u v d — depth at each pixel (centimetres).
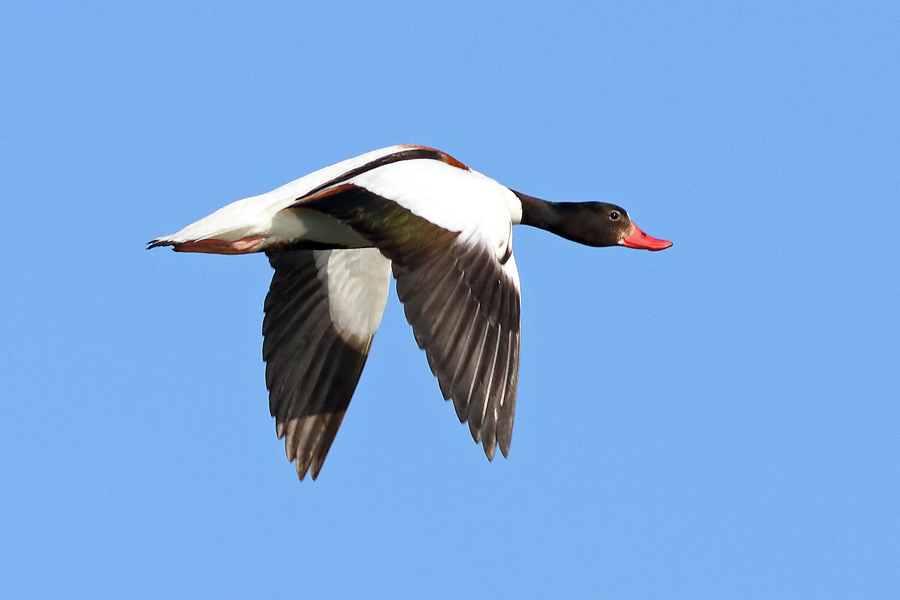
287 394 1226
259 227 1042
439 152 1081
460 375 884
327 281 1241
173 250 1034
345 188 952
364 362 1223
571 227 1319
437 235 915
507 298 930
